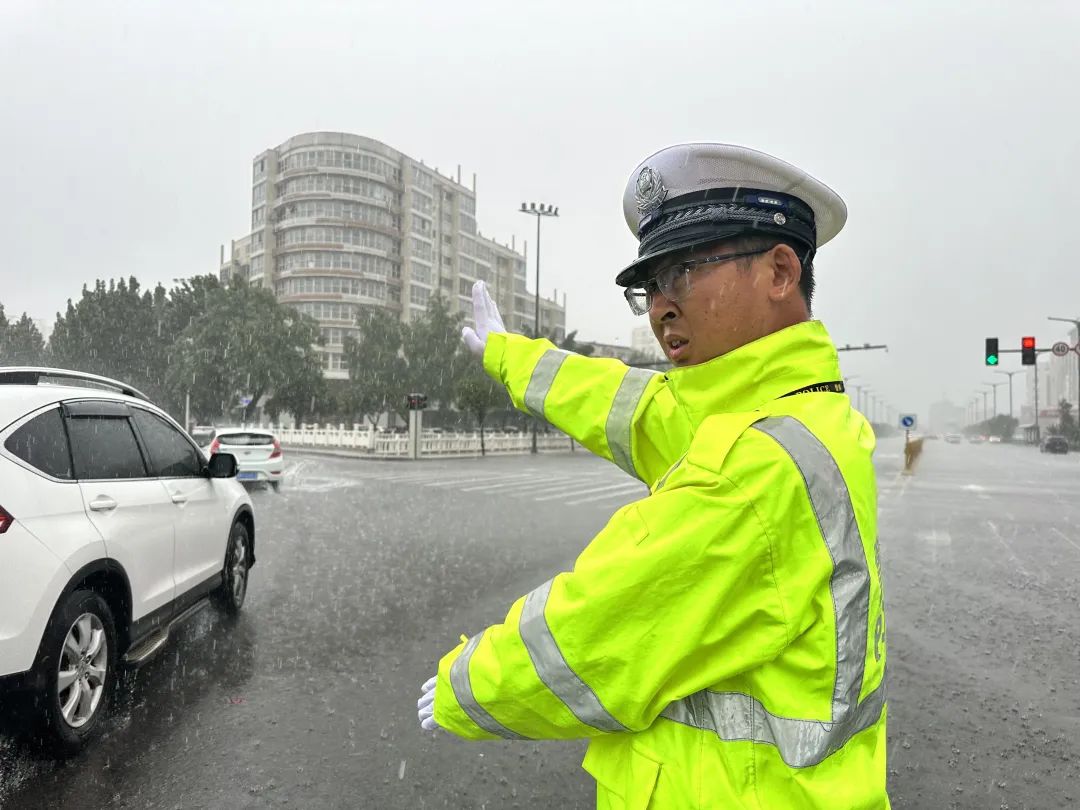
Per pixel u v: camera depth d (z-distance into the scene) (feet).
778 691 3.03
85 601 10.34
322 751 10.47
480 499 45.57
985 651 15.65
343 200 228.43
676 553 2.99
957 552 28.07
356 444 109.60
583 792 9.50
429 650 15.02
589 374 4.69
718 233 3.56
